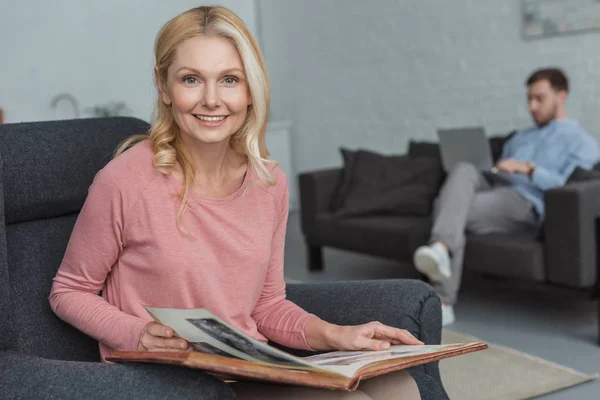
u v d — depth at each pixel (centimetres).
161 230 135
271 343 160
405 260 369
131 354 109
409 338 138
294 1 652
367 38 582
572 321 320
